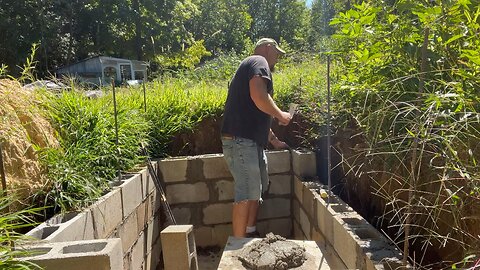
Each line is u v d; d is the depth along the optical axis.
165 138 4.01
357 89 2.19
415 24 2.12
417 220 1.83
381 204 2.38
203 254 3.78
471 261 1.35
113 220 2.55
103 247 1.67
